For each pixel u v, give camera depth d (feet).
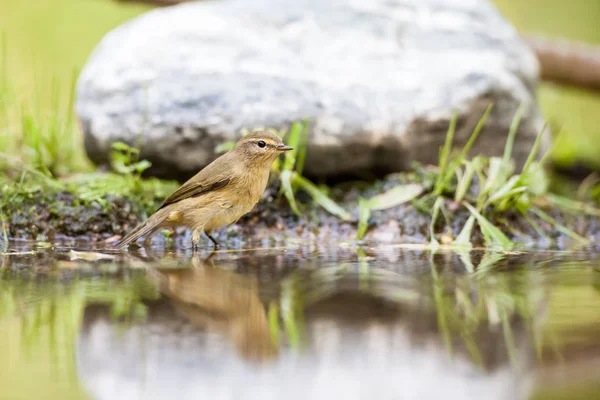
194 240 31.42
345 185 39.01
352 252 29.60
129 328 16.97
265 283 22.07
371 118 37.19
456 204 35.81
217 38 40.27
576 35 82.23
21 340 16.14
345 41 40.78
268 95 37.22
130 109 37.45
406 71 39.70
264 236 35.01
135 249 30.58
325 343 15.89
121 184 36.47
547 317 18.21
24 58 65.87
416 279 22.95
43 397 12.88
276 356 14.99
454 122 36.52
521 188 34.94
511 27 44.57
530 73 42.55
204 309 18.78
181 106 36.91
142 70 38.70
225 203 31.65
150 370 14.23
